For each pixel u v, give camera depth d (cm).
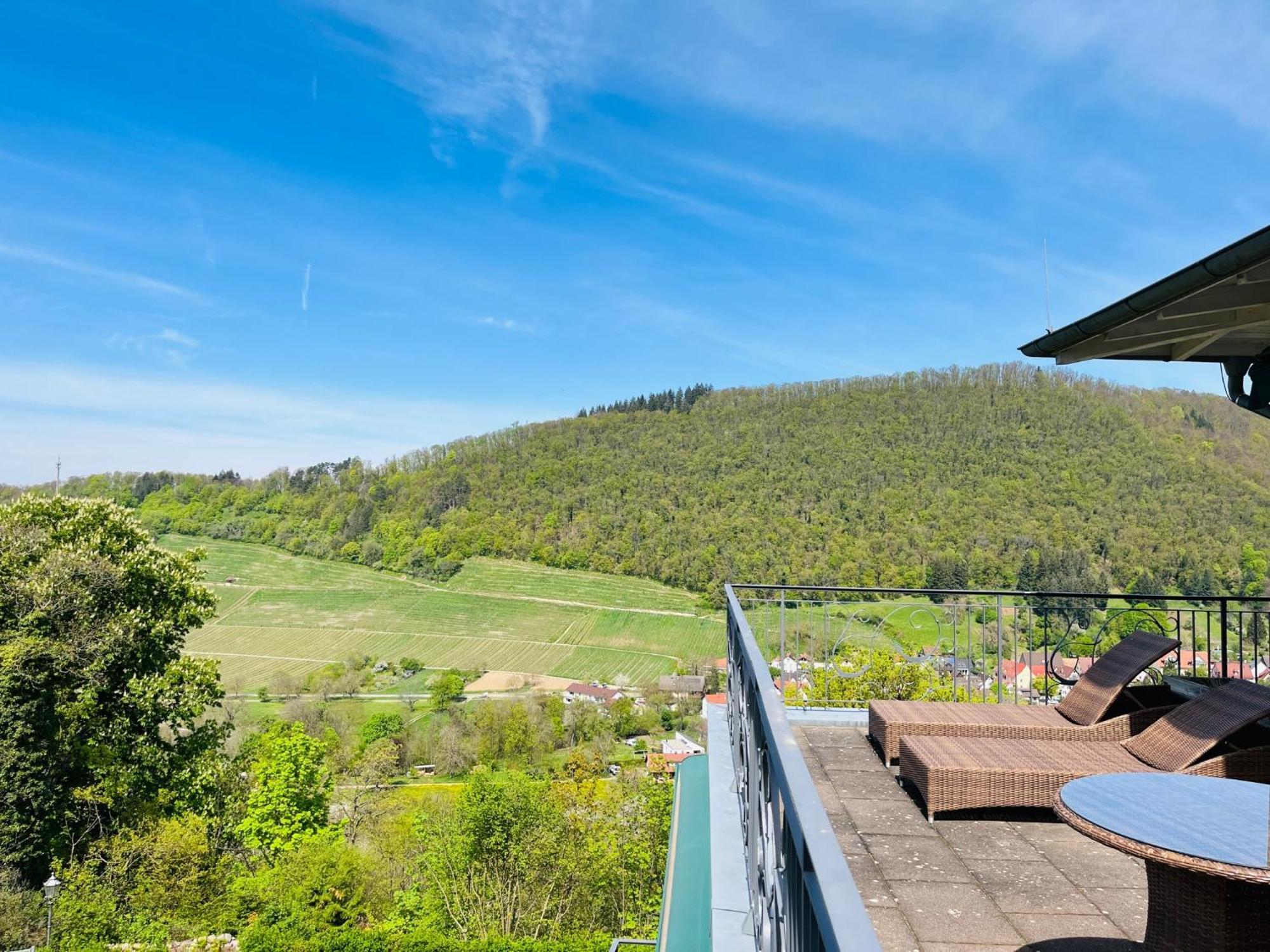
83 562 2030
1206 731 338
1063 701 464
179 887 2311
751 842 218
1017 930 263
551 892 2950
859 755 483
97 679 2045
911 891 295
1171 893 217
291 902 2575
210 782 2164
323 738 6134
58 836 2086
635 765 6519
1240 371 565
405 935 2409
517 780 3120
